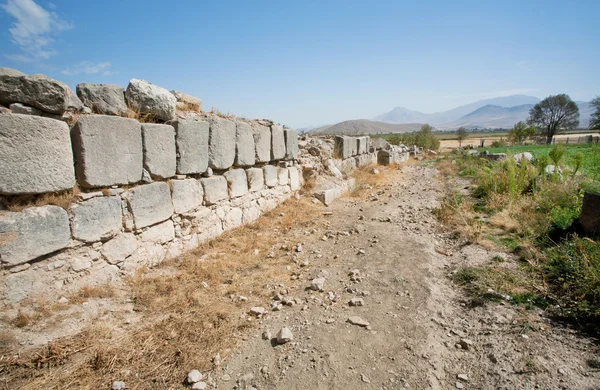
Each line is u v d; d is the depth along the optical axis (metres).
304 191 8.84
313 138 11.22
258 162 7.02
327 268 4.67
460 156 21.66
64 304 3.21
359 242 5.70
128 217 4.06
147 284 3.93
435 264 4.73
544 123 52.69
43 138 3.18
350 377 2.61
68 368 2.55
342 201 9.00
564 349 2.81
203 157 5.28
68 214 3.40
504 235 5.71
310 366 2.73
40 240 3.12
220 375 2.65
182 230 4.96
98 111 3.99
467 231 5.83
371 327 3.25
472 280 4.10
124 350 2.79
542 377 2.52
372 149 16.06
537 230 5.43
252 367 2.74
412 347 2.95
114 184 3.89
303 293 3.98
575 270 3.76
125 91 4.41
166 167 4.60
